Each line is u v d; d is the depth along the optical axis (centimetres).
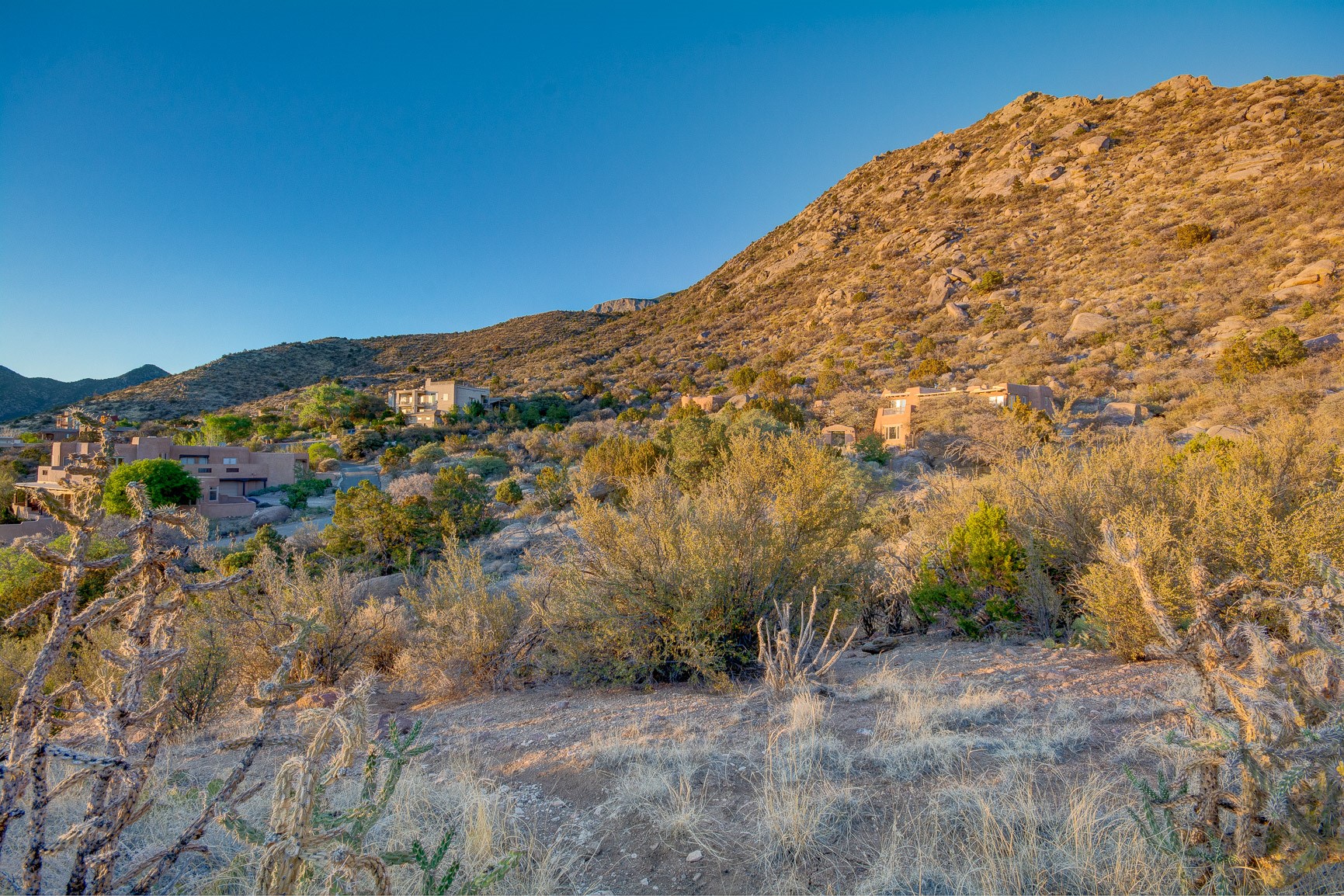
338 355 14075
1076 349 5191
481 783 414
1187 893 242
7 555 1401
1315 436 923
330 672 796
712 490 862
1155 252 6588
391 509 2192
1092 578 630
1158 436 1034
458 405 7650
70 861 319
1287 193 6538
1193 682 462
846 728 462
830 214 13362
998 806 320
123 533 222
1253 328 4447
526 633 807
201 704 627
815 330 8400
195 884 281
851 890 278
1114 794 322
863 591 934
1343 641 238
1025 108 13125
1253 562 570
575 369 9806
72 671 669
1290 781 209
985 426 1399
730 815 346
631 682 699
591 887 297
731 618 687
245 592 795
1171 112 10356
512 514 2920
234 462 4706
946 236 9325
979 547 816
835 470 832
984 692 510
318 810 192
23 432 7556
